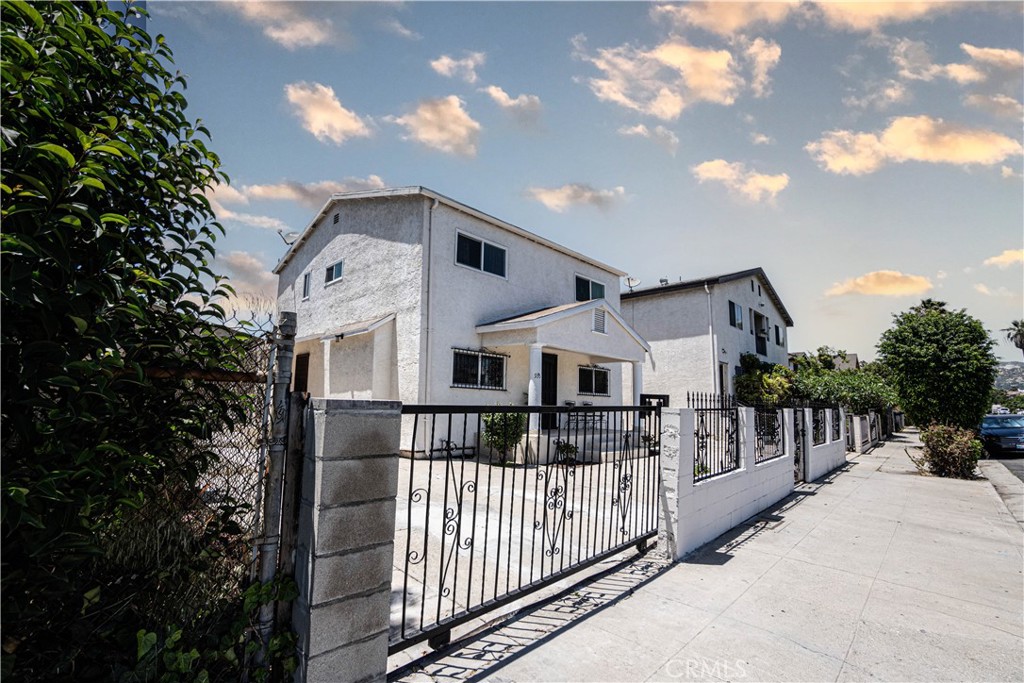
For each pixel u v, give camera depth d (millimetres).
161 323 2057
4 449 1579
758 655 3242
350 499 2322
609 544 4602
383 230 12570
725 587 4375
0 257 1421
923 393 15273
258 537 2303
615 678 2891
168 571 2094
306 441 2373
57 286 1635
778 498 8219
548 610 3777
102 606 1916
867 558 5316
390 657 3016
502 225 13109
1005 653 3367
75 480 1721
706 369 18297
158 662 1983
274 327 2404
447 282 11828
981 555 5496
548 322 11602
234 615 2240
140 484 2023
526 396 13398
